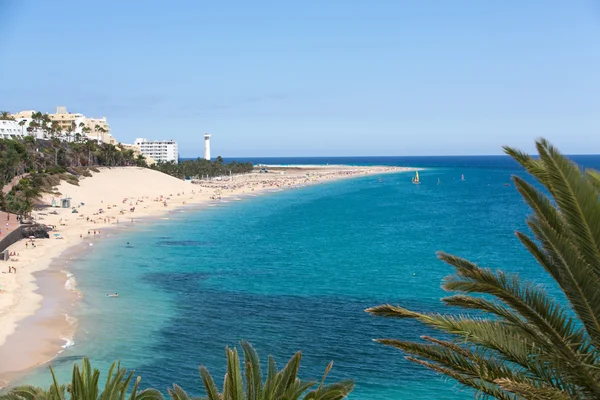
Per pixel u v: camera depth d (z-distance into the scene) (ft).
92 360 109.19
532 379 29.04
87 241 259.80
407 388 97.55
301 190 644.69
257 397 38.75
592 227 24.47
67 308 143.02
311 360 110.11
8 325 126.72
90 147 542.57
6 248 223.51
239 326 130.93
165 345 118.11
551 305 28.07
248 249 246.47
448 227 337.72
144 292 162.81
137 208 403.34
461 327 29.60
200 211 410.72
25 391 50.37
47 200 370.12
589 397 26.58
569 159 25.38
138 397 48.85
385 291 165.27
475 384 31.71
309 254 234.38
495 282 28.91
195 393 96.22
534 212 28.48
